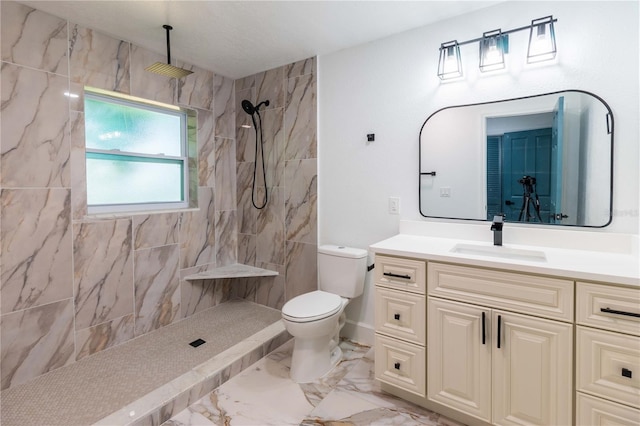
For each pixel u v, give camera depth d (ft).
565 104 5.66
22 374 6.31
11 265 6.18
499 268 4.79
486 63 6.21
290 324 6.34
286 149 9.39
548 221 5.90
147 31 7.30
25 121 6.31
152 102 8.55
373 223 7.94
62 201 6.84
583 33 5.48
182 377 6.30
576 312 4.28
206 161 9.82
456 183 6.80
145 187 8.85
